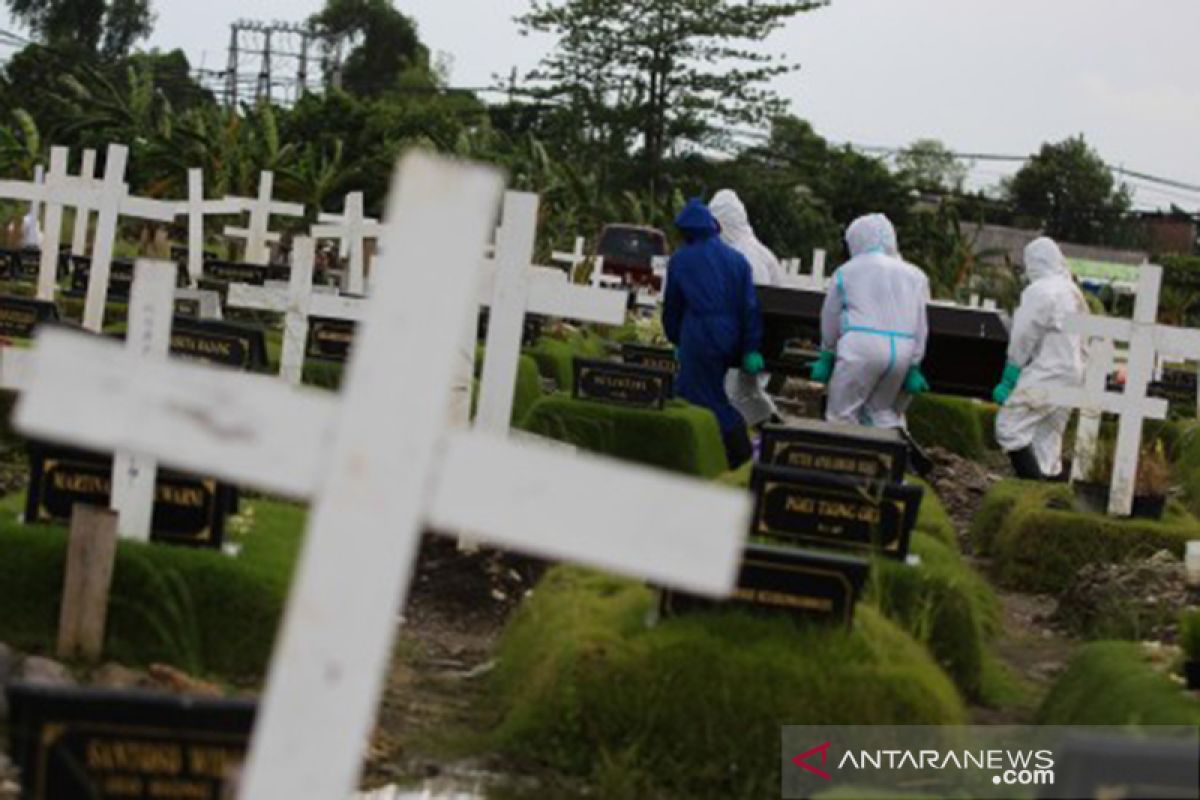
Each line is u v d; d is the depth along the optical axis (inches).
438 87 3567.9
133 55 3516.2
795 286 848.9
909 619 387.5
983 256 1916.8
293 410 174.4
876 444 459.2
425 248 172.6
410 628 409.4
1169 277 1850.4
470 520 175.8
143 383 173.3
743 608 329.4
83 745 216.5
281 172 1379.2
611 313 445.7
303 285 529.3
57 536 340.2
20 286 792.9
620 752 314.5
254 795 171.9
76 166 1664.6
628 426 606.9
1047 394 598.2
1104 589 497.7
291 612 172.6
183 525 349.4
